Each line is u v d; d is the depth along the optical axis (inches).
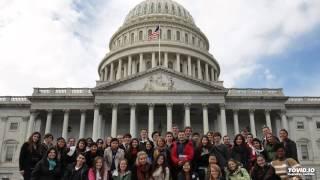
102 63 3754.9
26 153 662.5
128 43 3718.0
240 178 595.5
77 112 2593.5
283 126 2500.0
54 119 2679.6
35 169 619.8
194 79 2516.0
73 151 692.1
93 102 2549.2
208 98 2454.5
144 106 2495.1
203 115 2422.5
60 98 2544.3
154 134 778.2
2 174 2527.1
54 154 638.5
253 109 2527.1
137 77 2532.0
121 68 3550.7
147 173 618.2
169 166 651.5
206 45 4148.6
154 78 2527.1
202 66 3651.6
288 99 2716.5
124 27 3895.2
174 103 2440.9
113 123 2380.7
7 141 2623.0
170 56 3528.5
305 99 2721.5
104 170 628.4
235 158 687.1
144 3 4133.9
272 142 699.4
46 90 2628.0
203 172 653.3
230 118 2657.5
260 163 624.4
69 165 641.6
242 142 709.3
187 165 607.2
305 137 2623.0
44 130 2628.0
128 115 2659.9
